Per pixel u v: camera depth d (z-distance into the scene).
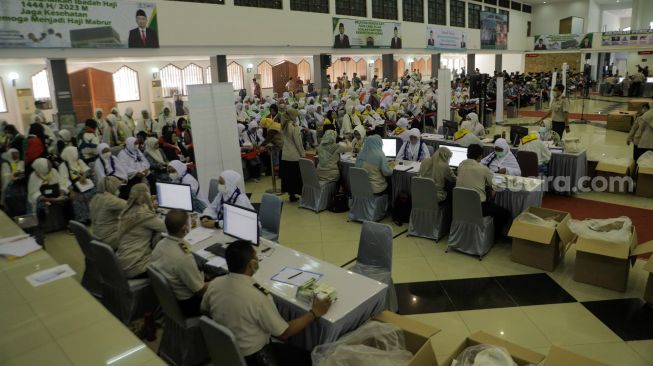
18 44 8.31
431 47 20.02
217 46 11.52
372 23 16.42
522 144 6.37
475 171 4.59
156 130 10.28
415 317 3.62
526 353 2.43
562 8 27.86
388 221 5.80
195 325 2.93
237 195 4.00
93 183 6.18
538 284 4.03
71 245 5.39
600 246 3.80
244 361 2.14
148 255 3.58
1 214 5.03
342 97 14.52
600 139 10.73
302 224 5.86
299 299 2.71
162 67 14.91
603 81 22.78
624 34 23.64
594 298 3.75
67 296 3.06
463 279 4.19
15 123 12.23
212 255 3.37
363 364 2.23
